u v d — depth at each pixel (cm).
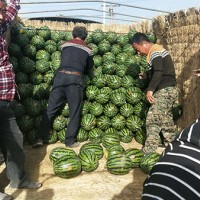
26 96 296
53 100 278
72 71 272
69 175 217
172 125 260
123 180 219
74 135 282
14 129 191
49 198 191
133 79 312
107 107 300
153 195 61
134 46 257
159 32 338
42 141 284
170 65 251
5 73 181
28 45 309
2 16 175
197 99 273
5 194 185
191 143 64
